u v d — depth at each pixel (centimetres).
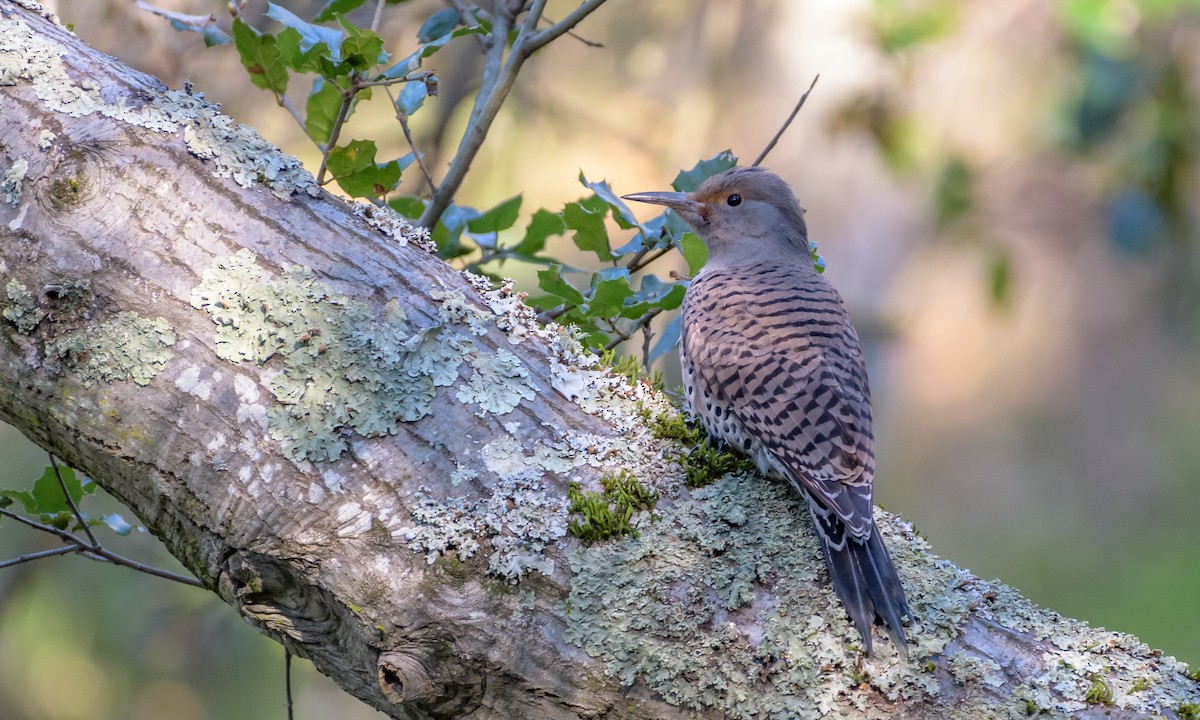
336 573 600
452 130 1415
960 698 580
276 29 1310
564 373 664
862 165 1809
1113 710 576
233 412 608
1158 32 1584
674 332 868
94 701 1484
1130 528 2369
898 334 1953
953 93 1834
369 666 615
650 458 649
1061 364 2466
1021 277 1941
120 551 1435
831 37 1711
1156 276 2364
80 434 615
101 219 616
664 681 589
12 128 624
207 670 1500
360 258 648
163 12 827
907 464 2402
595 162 1806
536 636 595
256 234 634
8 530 1415
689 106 1791
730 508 634
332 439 609
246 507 604
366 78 785
